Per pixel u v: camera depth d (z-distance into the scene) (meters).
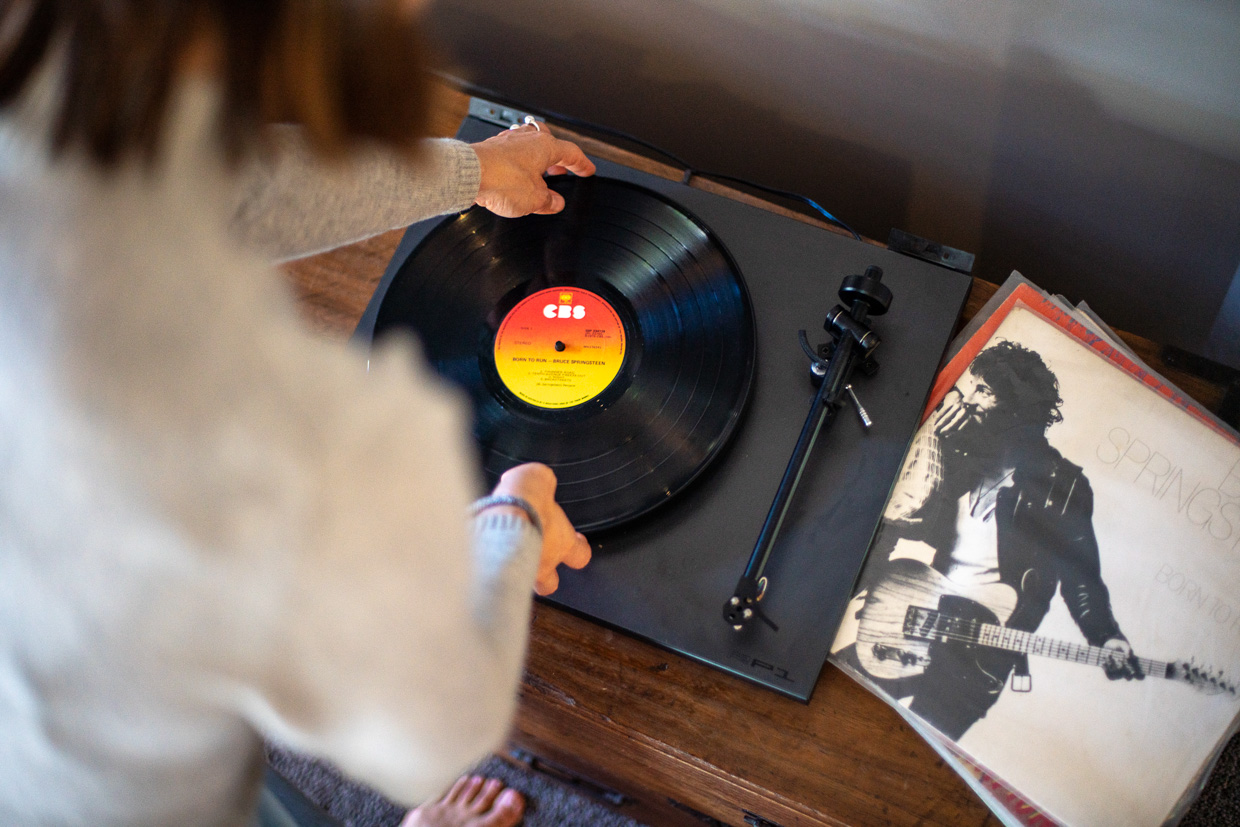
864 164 1.21
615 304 0.83
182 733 0.40
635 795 1.08
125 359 0.30
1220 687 0.69
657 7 1.13
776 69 1.13
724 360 0.78
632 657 0.76
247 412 0.31
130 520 0.31
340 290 0.91
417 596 0.33
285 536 0.31
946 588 0.73
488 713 0.38
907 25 0.96
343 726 0.36
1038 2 0.86
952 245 1.28
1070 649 0.71
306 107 0.31
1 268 0.30
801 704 0.73
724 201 0.87
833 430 0.77
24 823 0.45
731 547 0.75
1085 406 0.77
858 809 0.71
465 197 0.69
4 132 0.29
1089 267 1.18
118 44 0.27
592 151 0.95
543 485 0.56
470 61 1.41
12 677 0.37
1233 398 0.83
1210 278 1.09
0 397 0.30
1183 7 0.79
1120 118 0.94
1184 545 0.73
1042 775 0.68
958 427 0.78
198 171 0.32
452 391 0.81
